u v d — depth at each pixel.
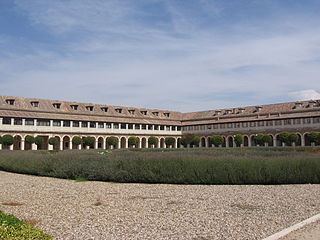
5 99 59.94
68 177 19.19
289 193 12.45
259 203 10.34
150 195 12.19
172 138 76.19
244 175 15.90
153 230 7.16
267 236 6.69
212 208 9.56
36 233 4.71
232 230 7.16
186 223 7.77
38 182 16.92
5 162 25.06
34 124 59.91
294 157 17.00
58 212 9.06
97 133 67.94
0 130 55.62
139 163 17.03
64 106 67.25
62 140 63.34
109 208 9.61
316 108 61.53
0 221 5.38
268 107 71.62
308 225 7.59
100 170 17.70
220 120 76.31
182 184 16.06
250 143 69.25
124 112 75.88
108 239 6.50
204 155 18.22
